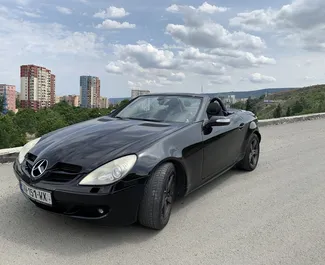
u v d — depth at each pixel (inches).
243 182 198.7
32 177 120.3
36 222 135.0
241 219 143.4
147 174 118.5
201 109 167.0
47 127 2827.3
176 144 135.3
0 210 146.6
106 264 105.3
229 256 111.9
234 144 192.1
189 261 108.1
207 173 162.2
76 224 133.9
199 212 150.3
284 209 156.0
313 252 115.3
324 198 172.6
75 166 115.3
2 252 111.2
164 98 181.0
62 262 105.9
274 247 118.7
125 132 138.5
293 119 567.8
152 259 109.0
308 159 264.5
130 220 119.3
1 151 237.1
